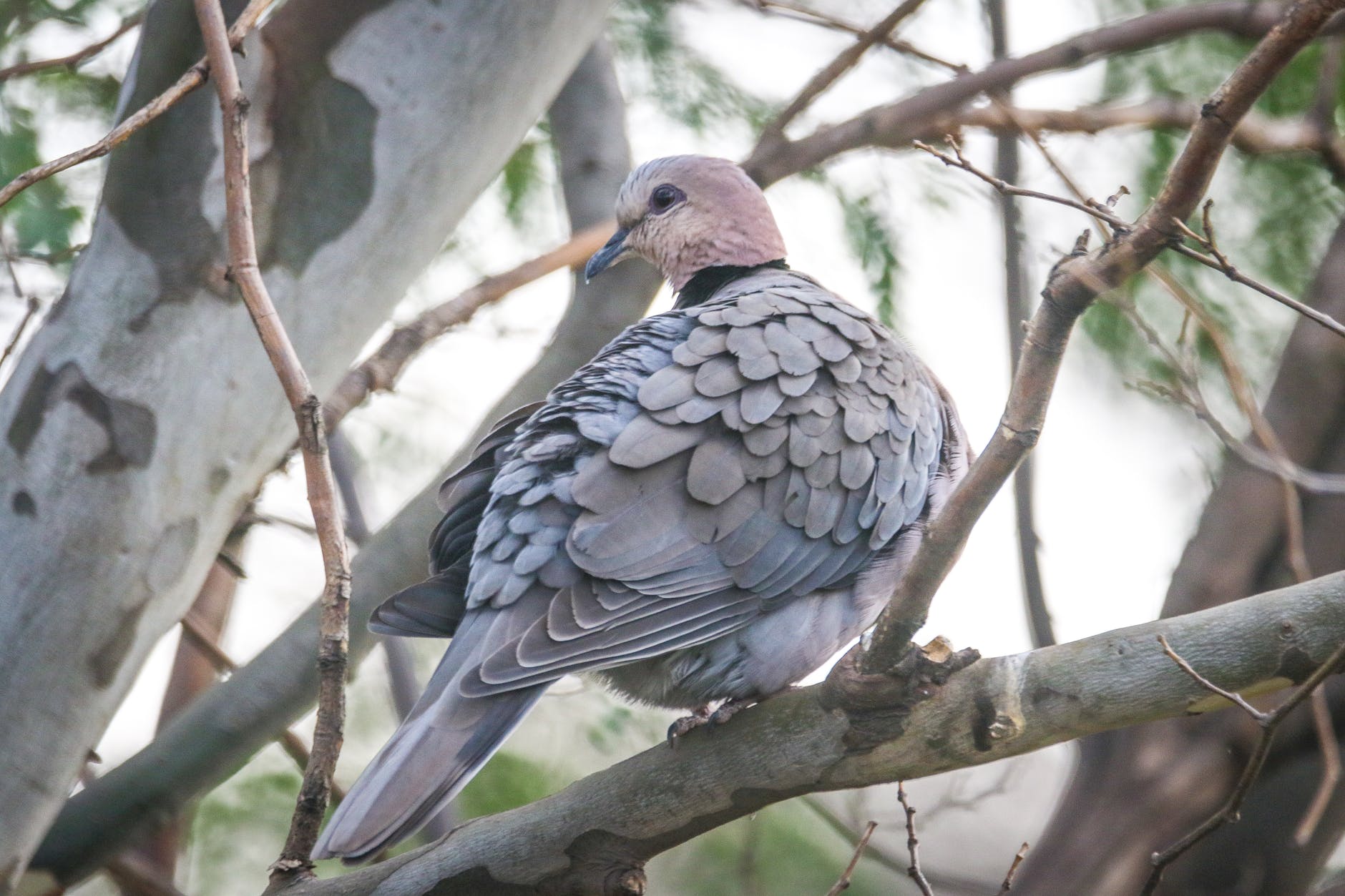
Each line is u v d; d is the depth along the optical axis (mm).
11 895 8273
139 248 8031
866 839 8094
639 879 7039
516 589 7488
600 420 7988
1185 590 11609
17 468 8008
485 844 7094
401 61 8289
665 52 12492
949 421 9148
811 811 13031
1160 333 11930
